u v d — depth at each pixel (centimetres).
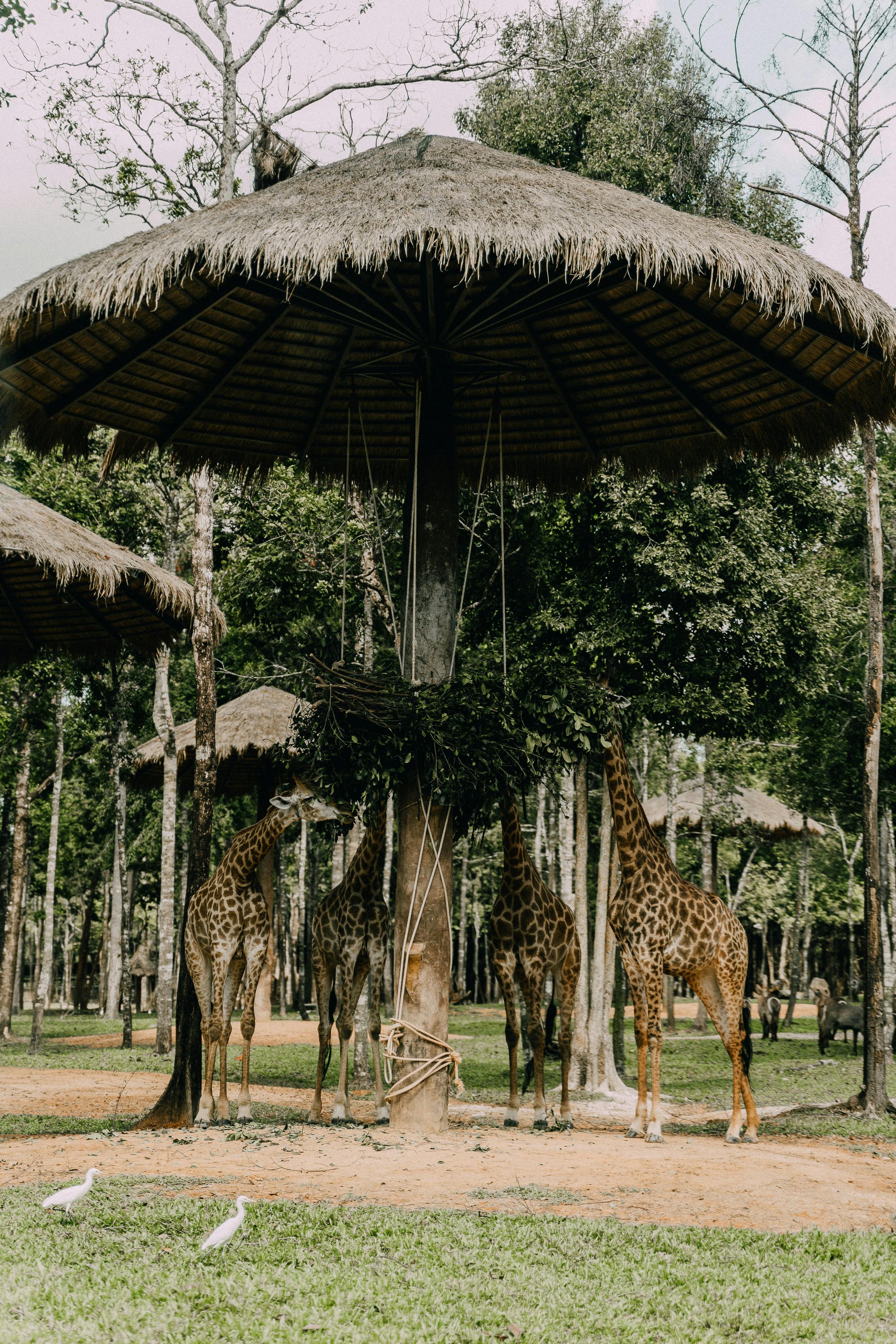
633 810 998
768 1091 1736
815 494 1534
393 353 1082
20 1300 534
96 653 1485
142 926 4931
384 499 1507
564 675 993
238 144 1462
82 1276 571
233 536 1847
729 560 1399
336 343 1105
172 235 876
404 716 945
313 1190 738
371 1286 560
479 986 5203
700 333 1045
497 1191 743
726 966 1011
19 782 2464
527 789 1000
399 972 977
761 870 3922
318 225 838
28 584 1338
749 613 1440
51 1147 905
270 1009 2889
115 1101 1363
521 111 1838
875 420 1065
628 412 1191
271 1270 579
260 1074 1711
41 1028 2075
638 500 1411
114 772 2838
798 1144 1061
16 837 2452
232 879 1020
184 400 1146
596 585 1480
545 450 1274
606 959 1664
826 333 962
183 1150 861
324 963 1052
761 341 1017
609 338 1099
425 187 894
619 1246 634
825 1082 1873
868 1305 566
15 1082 1580
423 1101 959
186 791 2362
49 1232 636
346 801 1021
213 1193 728
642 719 1597
